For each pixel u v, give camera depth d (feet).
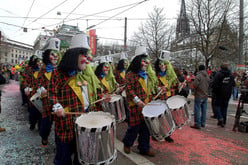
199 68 18.37
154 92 12.94
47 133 13.43
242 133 17.31
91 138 7.11
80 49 8.14
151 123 10.53
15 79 81.10
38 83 13.26
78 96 8.10
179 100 13.37
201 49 52.13
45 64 13.48
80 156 7.51
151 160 11.78
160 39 69.10
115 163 11.10
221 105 19.51
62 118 7.86
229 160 11.98
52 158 11.93
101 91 9.52
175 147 13.83
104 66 17.89
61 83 7.97
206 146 14.08
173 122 11.33
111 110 13.99
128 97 11.71
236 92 39.09
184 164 11.35
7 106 27.55
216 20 48.34
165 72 15.31
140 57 11.78
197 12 50.03
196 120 18.31
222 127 19.16
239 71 42.37
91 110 8.85
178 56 66.33
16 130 17.16
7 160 11.54
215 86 19.27
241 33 41.19
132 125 11.87
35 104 13.69
